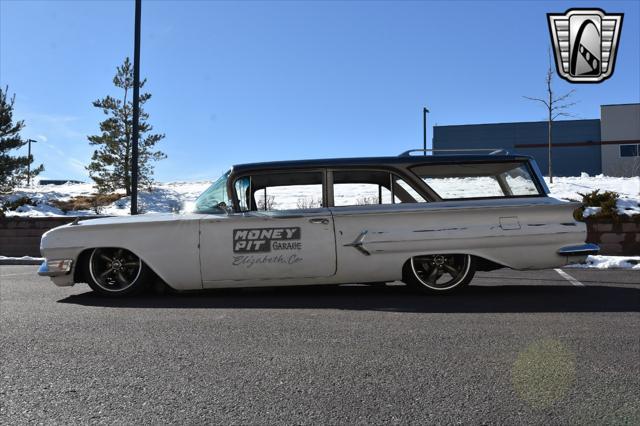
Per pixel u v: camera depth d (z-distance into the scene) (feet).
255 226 18.56
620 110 128.98
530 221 18.76
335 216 18.58
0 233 42.98
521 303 17.43
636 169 117.29
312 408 8.64
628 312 15.85
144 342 12.62
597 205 38.37
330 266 18.53
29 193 77.92
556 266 18.90
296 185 19.53
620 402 8.80
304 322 14.62
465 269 18.93
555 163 133.08
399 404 8.78
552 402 8.82
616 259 29.60
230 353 11.67
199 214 19.17
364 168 19.40
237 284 18.67
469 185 19.26
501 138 136.26
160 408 8.68
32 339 12.92
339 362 10.98
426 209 18.56
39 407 8.72
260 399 9.04
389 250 18.49
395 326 14.08
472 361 10.98
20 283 23.94
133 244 18.63
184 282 18.63
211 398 9.09
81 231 18.83
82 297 19.25
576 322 14.48
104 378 10.10
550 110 77.56
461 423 8.05
